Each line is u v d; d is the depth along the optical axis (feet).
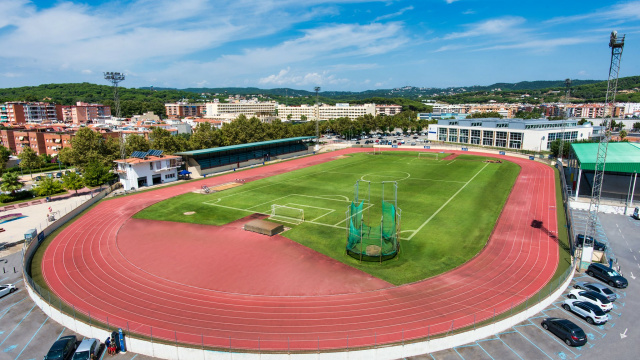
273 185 320.91
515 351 107.76
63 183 333.83
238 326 118.11
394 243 176.55
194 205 259.80
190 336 113.19
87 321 120.98
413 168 391.65
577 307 124.88
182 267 161.99
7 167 446.60
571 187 287.89
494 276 150.51
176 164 352.28
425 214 230.48
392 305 129.49
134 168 313.94
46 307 130.11
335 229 205.77
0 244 198.18
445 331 113.39
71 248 186.80
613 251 177.58
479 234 196.65
